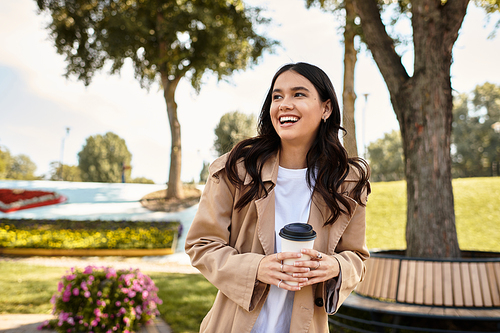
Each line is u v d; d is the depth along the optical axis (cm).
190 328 468
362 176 159
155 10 1964
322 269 133
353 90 992
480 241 1155
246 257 139
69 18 2017
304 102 149
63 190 2761
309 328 146
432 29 495
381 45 540
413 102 505
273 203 154
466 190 1723
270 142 160
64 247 1064
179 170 2267
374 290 439
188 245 155
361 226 159
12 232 1166
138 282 469
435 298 402
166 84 2156
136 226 1421
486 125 5344
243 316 144
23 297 586
